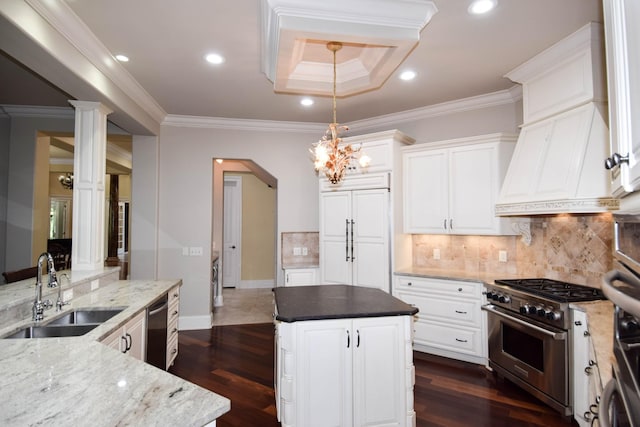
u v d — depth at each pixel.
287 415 2.30
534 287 3.00
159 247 4.88
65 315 2.45
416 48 3.00
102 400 1.17
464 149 3.94
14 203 4.55
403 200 4.37
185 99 4.21
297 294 2.98
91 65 2.97
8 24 2.05
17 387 1.26
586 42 2.72
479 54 3.10
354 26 2.43
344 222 4.51
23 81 3.67
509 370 3.09
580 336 2.47
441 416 2.70
